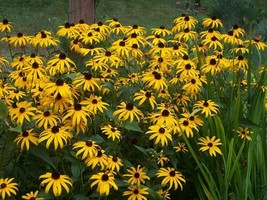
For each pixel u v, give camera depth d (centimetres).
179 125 128
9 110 123
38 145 120
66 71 153
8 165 130
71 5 218
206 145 135
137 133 141
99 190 112
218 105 140
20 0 506
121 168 131
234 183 141
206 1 538
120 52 146
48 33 159
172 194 149
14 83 142
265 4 493
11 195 123
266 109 155
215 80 164
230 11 313
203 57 154
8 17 457
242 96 162
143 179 123
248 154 141
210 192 143
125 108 126
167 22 479
